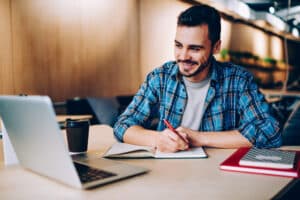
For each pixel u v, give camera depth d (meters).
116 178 1.01
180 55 1.63
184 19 1.59
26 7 3.86
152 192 0.92
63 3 4.32
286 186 0.97
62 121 3.23
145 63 6.06
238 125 1.84
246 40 10.55
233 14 8.68
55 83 4.24
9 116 1.04
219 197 0.88
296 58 14.71
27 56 3.89
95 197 0.88
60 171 0.96
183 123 1.86
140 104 1.89
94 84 4.86
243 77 1.82
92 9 4.78
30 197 0.89
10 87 3.72
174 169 1.15
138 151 1.33
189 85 1.84
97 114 4.15
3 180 1.04
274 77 13.01
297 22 12.09
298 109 2.53
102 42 4.99
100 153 1.40
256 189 0.94
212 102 1.83
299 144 2.29
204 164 1.21
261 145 1.50
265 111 1.67
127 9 5.51
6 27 3.66
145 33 6.00
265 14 9.95
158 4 6.30
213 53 1.69
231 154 1.37
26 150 1.06
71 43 4.46
